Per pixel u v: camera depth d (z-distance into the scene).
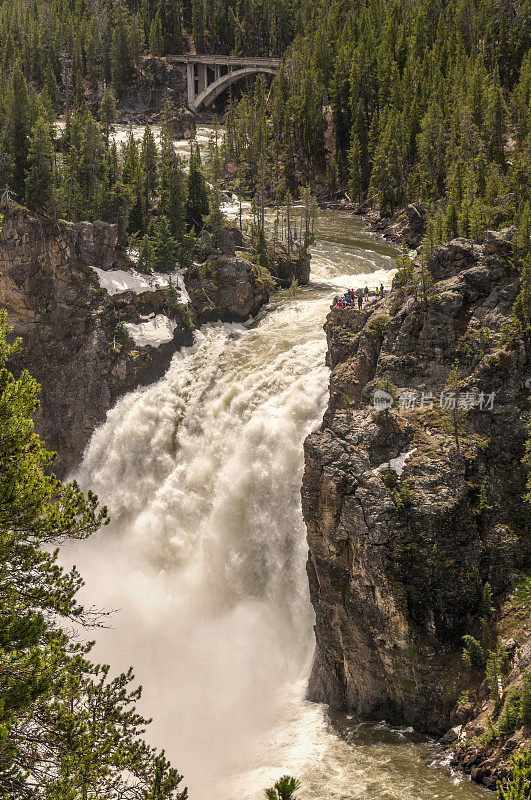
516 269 57.34
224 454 71.75
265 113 171.88
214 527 67.00
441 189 119.88
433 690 46.38
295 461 65.50
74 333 82.00
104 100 174.38
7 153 90.19
